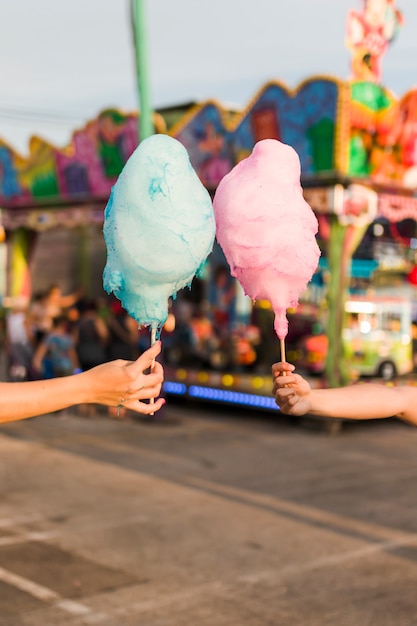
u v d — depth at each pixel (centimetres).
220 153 1308
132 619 480
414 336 1564
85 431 1159
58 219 1656
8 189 1756
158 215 176
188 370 1461
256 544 629
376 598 523
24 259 1834
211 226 184
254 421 1298
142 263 180
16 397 159
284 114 1186
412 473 914
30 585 530
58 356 1267
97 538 634
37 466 903
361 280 1595
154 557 591
